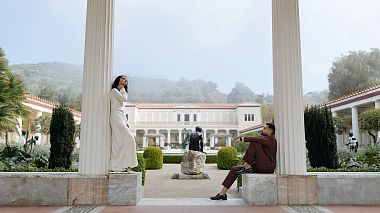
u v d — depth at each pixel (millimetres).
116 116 5148
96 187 4941
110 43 5379
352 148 8898
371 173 5285
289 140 5145
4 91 10898
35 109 19656
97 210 4527
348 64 41031
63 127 6414
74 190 4934
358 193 5039
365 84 38719
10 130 10891
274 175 5027
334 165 6367
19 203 4914
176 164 18516
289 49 5301
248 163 5352
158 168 14523
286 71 5262
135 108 50594
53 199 4922
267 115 62000
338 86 41438
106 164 5070
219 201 5215
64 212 4398
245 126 50156
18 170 5703
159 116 53125
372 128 15586
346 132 23000
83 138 5082
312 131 6566
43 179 4957
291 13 5383
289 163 5094
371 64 40156
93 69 5172
